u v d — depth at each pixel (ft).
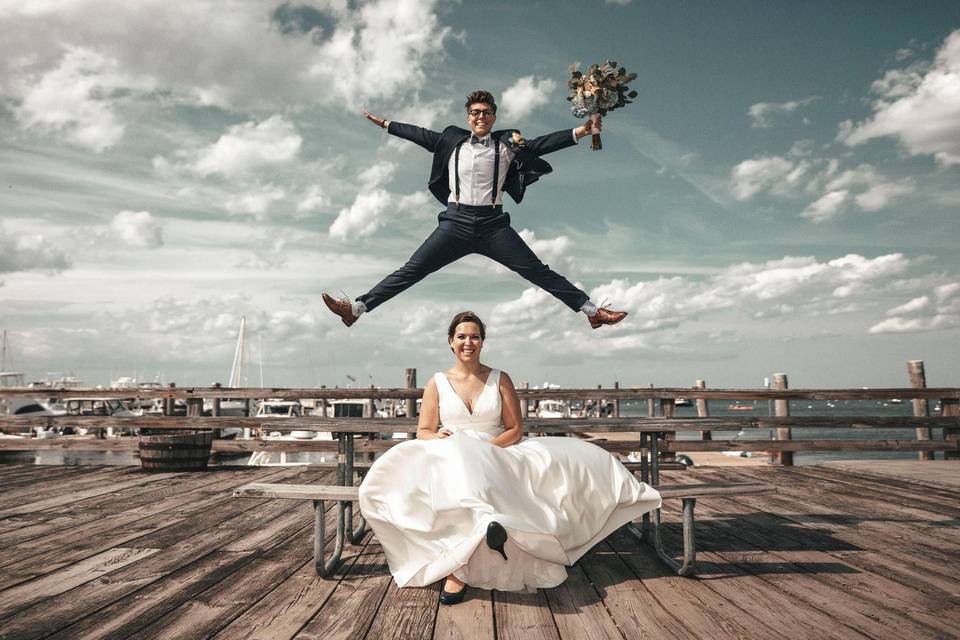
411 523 9.19
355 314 12.12
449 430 10.28
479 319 10.90
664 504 18.10
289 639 7.86
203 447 25.96
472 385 10.91
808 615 8.75
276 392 26.68
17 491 20.38
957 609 9.00
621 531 14.44
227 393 26.76
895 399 27.25
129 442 26.86
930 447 27.02
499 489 8.83
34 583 10.22
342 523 11.62
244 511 16.74
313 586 10.11
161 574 10.77
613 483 10.00
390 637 7.93
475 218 12.28
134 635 7.97
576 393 25.91
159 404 120.16
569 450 9.95
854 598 9.51
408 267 12.49
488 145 12.34
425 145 12.67
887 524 15.20
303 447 26.68
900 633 8.05
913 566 11.35
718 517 16.11
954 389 27.40
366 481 9.52
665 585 10.23
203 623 8.41
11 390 26.61
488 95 12.20
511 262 12.59
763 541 13.38
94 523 15.17
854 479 23.38
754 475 24.61
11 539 13.46
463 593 9.30
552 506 9.53
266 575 10.73
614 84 11.54
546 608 9.07
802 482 22.56
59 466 27.32
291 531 14.26
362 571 10.98
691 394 25.99
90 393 26.78
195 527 14.70
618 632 8.09
